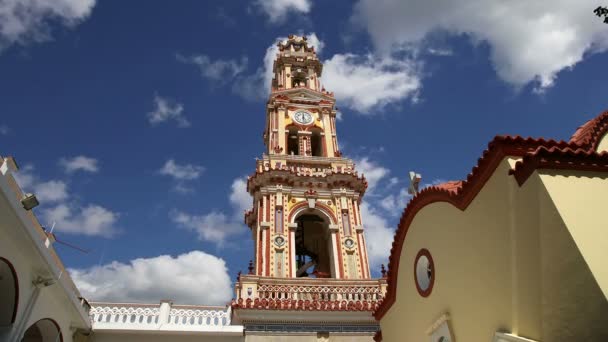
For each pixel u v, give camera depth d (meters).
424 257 13.88
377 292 23.44
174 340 19.86
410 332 14.55
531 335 8.84
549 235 8.49
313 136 35.06
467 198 11.23
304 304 21.66
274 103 34.88
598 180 8.91
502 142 9.88
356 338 21.44
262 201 27.98
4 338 12.79
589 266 7.86
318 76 40.00
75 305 16.89
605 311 7.68
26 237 12.72
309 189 28.88
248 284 22.72
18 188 12.76
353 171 29.95
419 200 14.06
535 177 8.93
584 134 11.18
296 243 28.95
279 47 42.31
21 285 13.38
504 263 9.68
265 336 20.83
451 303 11.96
